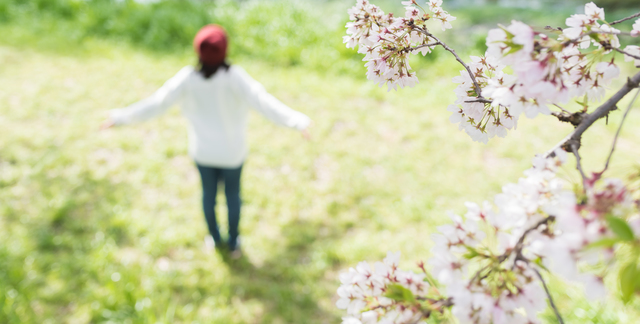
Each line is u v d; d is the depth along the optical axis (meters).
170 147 4.21
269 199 3.58
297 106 5.56
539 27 0.56
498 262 0.57
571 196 0.46
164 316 2.39
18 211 3.18
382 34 0.82
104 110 5.02
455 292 0.57
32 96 5.09
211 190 2.65
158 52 7.19
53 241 2.88
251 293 2.66
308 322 2.52
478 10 10.95
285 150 4.39
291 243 3.11
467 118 0.78
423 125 5.18
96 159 3.97
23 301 2.42
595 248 0.43
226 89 2.29
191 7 8.54
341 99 5.86
